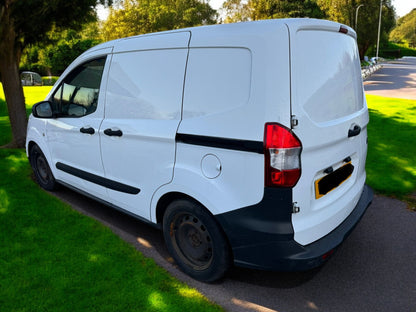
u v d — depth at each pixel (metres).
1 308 2.50
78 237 3.52
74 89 3.80
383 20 51.44
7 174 5.43
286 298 2.70
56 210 4.14
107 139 3.35
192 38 2.68
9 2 6.12
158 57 2.92
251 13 47.47
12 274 2.89
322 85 2.53
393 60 63.53
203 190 2.58
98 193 3.71
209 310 2.51
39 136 4.54
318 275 3.00
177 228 2.94
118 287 2.74
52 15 6.55
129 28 45.09
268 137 2.22
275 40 2.24
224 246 2.62
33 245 3.35
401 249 3.41
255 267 2.46
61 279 2.83
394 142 7.34
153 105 2.93
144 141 2.97
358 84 3.20
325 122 2.53
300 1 46.66
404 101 13.10
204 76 2.58
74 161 3.95
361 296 2.73
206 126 2.53
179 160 2.74
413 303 2.65
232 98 2.41
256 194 2.35
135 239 3.57
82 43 38.31
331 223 2.62
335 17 45.38
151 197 3.04
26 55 7.75
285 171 2.24
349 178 3.03
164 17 45.72
